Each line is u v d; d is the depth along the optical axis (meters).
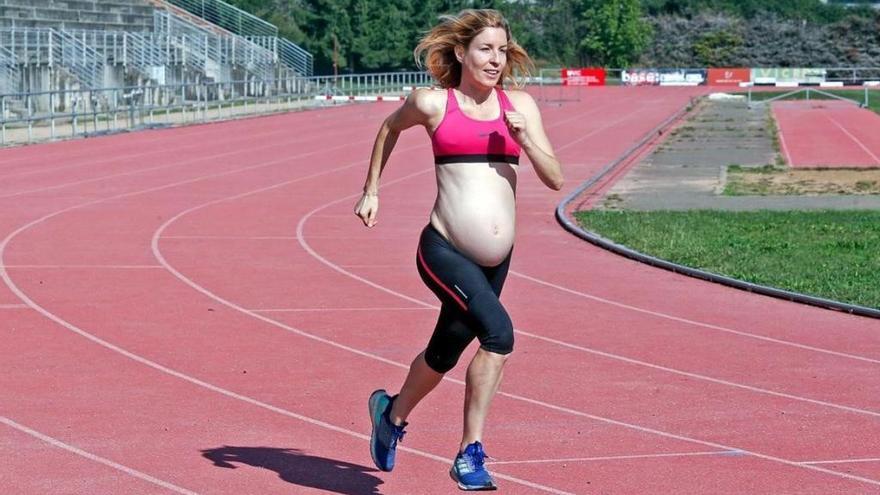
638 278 14.07
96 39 47.06
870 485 6.70
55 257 14.91
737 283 13.40
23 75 38.97
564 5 94.44
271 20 78.12
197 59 52.81
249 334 10.70
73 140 33.72
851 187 24.03
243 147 33.00
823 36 90.00
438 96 5.96
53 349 10.00
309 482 6.66
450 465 7.00
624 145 34.94
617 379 9.22
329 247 16.06
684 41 91.19
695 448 7.40
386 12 76.88
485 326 5.75
